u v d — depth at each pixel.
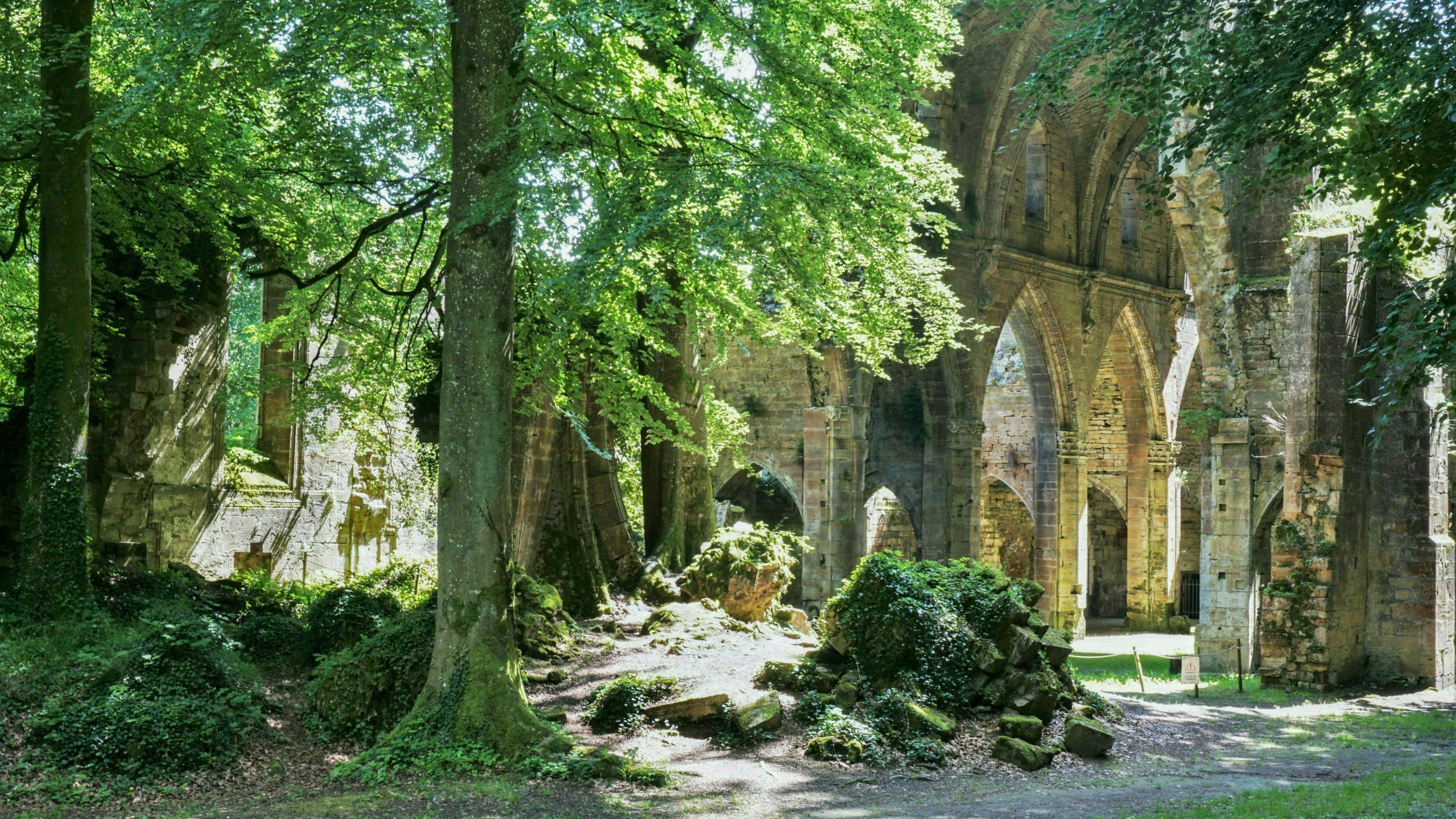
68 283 15.92
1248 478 27.73
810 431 35.50
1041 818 10.52
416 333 21.03
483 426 12.79
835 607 15.39
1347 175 12.33
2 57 16.25
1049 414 42.50
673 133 15.01
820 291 15.77
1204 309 28.30
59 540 15.50
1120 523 51.59
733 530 19.55
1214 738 15.86
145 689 12.86
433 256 21.73
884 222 15.08
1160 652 35.84
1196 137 12.82
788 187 12.91
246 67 15.31
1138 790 12.05
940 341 21.86
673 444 21.67
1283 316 27.52
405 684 13.55
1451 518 29.61
